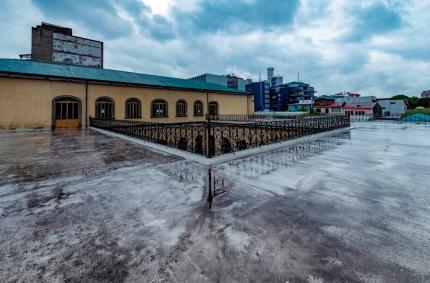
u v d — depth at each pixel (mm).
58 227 2695
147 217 2963
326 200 3494
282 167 5488
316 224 2766
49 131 14750
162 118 23250
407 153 7102
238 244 2373
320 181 4414
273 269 1998
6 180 4426
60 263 2076
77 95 18156
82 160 6180
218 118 28422
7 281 1856
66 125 17703
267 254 2205
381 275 1905
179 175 4828
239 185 4203
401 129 15703
